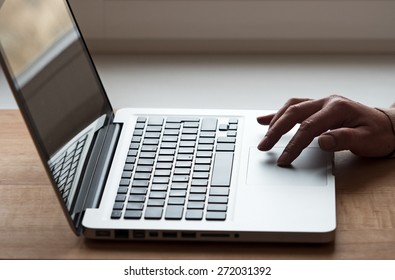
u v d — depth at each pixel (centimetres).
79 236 103
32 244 103
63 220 107
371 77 165
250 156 117
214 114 128
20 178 117
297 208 104
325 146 113
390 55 174
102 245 102
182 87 163
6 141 125
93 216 104
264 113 127
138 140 121
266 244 101
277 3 174
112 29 176
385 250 100
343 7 173
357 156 119
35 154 122
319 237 100
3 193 113
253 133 123
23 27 109
